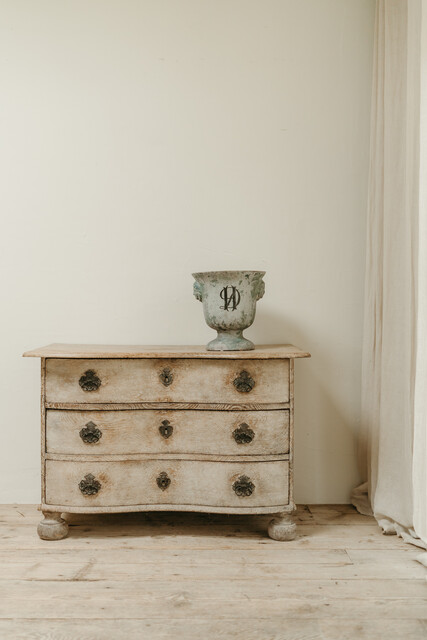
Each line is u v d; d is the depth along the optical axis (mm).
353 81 2732
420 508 2215
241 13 2729
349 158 2736
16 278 2736
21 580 1909
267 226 2740
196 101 2732
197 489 2264
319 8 2727
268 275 2742
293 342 2746
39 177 2732
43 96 2725
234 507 2246
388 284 2389
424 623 1647
